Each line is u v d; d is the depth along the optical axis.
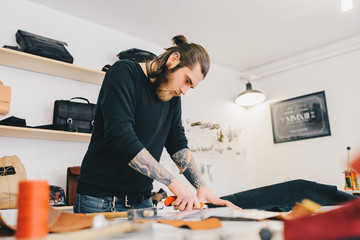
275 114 3.75
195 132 3.39
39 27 2.47
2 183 1.81
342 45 3.32
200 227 0.54
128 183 1.17
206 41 3.29
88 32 2.77
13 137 2.18
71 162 2.43
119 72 1.11
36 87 2.34
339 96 3.27
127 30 3.00
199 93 3.58
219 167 3.52
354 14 2.83
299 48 3.49
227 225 0.56
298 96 3.58
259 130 3.91
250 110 4.04
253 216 0.72
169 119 1.35
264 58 3.75
